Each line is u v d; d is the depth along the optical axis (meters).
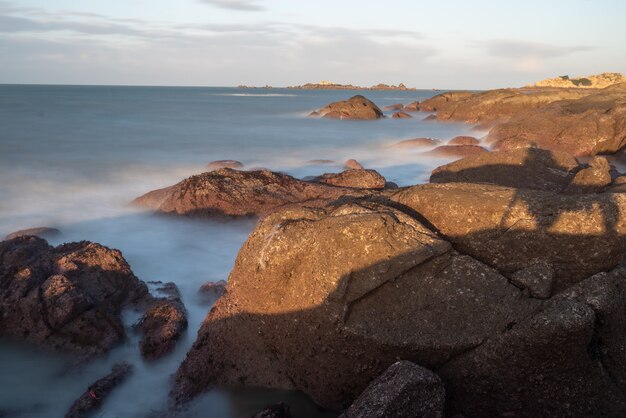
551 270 7.04
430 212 7.95
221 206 15.60
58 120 54.94
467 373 6.48
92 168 26.52
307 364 7.18
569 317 5.92
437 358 6.56
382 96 183.50
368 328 6.65
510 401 6.37
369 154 31.45
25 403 7.77
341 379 6.96
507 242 7.41
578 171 15.30
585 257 7.18
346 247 7.01
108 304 9.61
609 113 28.66
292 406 7.43
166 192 17.12
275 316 7.39
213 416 7.47
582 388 6.19
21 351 8.83
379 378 6.15
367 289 6.79
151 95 160.62
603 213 7.26
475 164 16.50
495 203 7.65
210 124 53.81
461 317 6.64
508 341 6.25
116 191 21.38
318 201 15.69
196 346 8.04
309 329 7.02
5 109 71.62
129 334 9.17
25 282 9.28
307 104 107.31
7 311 8.98
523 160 15.92
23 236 11.44
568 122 28.94
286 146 35.94
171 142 37.56
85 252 10.16
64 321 8.80
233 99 135.88
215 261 13.19
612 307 6.32
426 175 24.03
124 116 63.59
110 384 7.84
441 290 6.82
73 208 18.14
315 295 6.98
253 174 16.55
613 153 27.78
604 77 119.31
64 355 8.66
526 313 6.55
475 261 7.05
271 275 7.42
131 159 29.61
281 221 8.00
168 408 7.55
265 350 7.59
